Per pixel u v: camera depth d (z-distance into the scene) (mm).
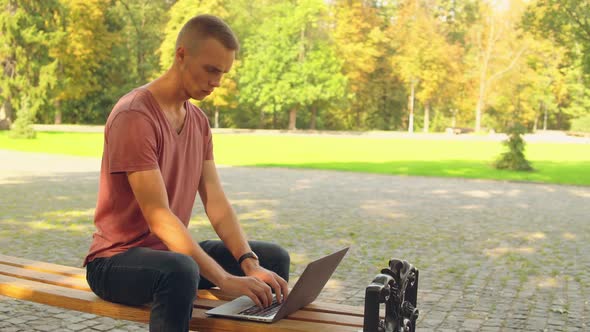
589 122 69562
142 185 2740
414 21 70438
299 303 2816
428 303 5699
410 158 29766
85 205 12000
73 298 2906
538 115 75750
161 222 2732
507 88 70312
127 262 2711
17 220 10125
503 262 7789
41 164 21375
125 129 2758
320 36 65438
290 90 63312
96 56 60125
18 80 39750
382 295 2518
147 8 66438
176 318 2564
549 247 8938
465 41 75625
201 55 2793
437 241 9211
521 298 5965
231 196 14180
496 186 18391
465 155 32688
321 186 16938
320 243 8773
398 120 77375
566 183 19750
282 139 46188
